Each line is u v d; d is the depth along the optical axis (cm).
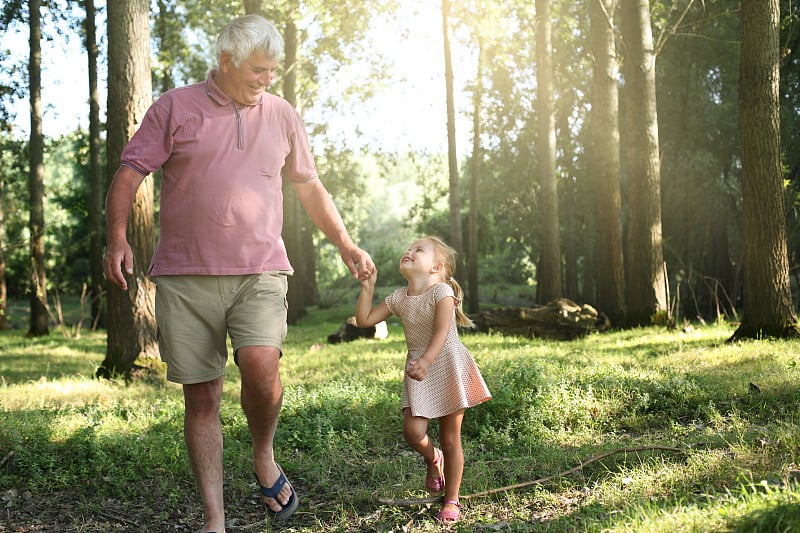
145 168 359
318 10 2055
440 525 386
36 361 1399
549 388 641
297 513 423
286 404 648
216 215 360
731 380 725
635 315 1591
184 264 361
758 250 1070
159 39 2411
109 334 1006
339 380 803
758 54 1063
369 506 430
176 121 359
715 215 2366
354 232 4131
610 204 1727
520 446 557
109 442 534
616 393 671
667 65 2334
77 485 480
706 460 447
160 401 739
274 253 373
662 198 2403
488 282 5438
